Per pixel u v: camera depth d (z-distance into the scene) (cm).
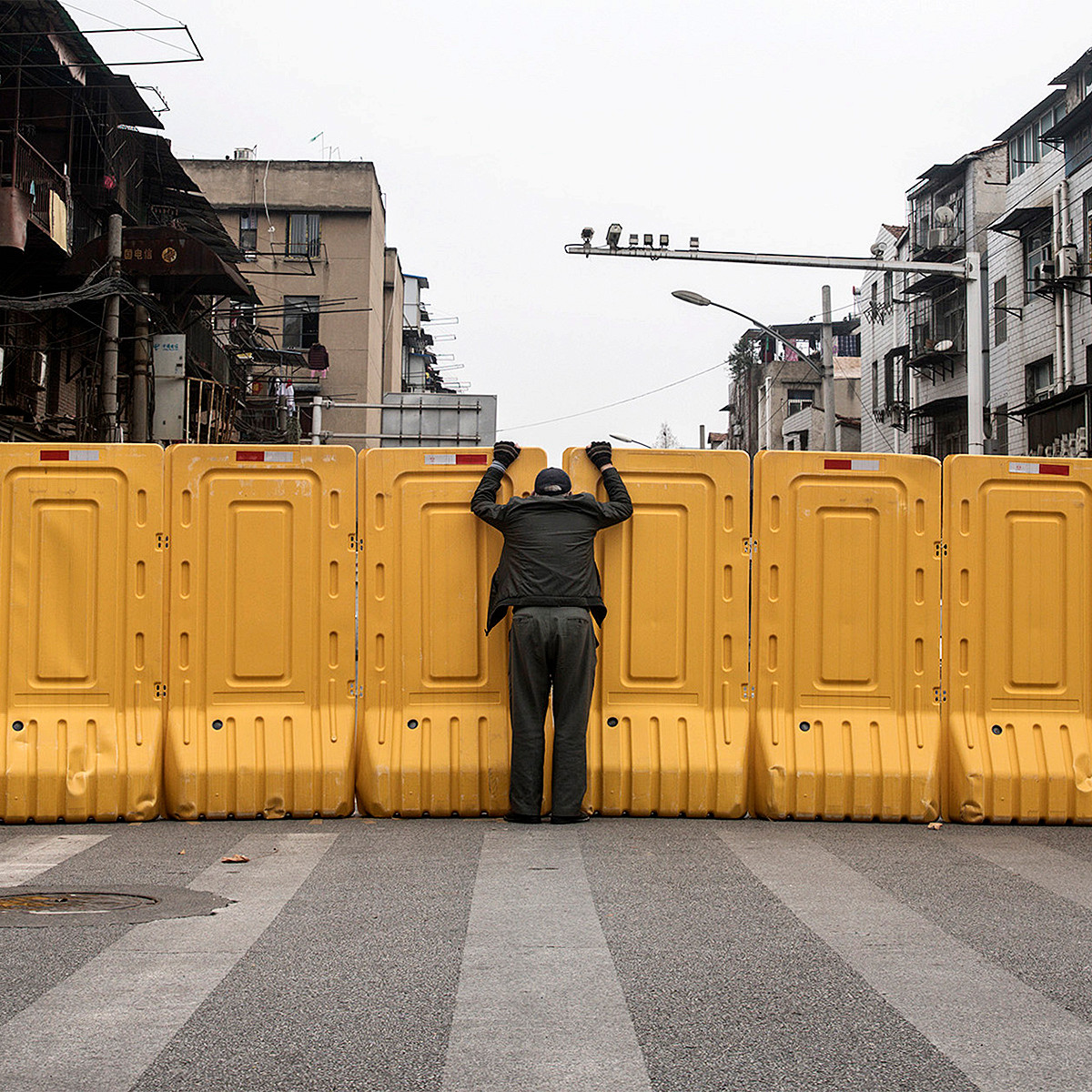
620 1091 389
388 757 891
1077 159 3503
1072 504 926
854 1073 404
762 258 2033
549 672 874
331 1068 408
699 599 911
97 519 895
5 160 2502
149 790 878
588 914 609
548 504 872
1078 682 920
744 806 900
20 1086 393
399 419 3944
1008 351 3953
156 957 532
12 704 885
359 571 908
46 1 2491
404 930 577
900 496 919
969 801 895
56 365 2970
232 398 4000
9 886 674
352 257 5869
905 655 912
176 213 3612
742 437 8212
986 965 527
